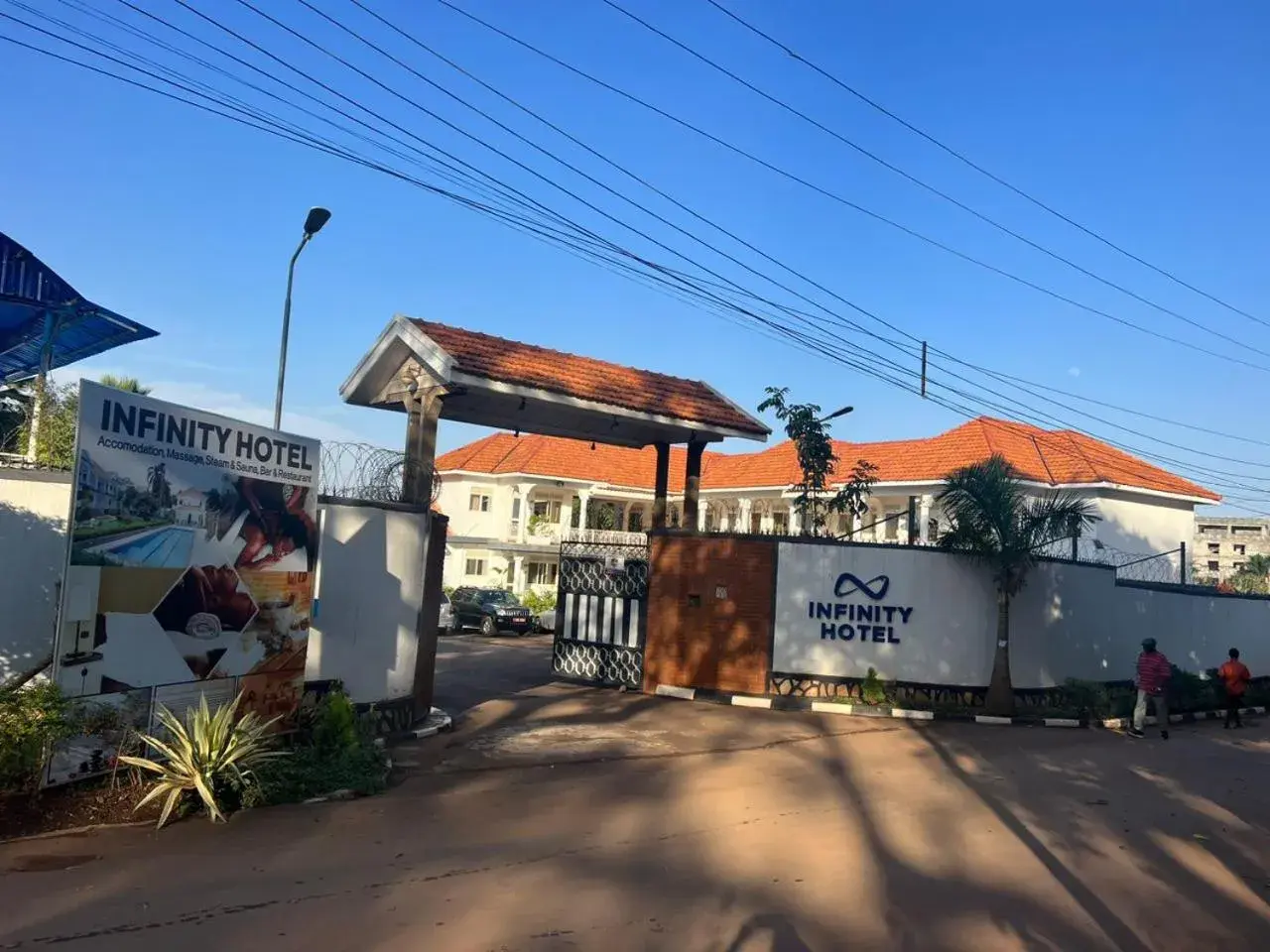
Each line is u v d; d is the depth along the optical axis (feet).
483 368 50.85
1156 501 106.42
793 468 120.98
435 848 26.00
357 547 40.88
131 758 27.63
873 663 59.00
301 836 26.55
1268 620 95.25
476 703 54.75
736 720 52.70
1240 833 31.58
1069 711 59.88
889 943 20.11
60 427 43.06
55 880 21.63
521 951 18.56
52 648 31.30
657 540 63.72
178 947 18.04
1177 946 20.72
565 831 28.55
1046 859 27.32
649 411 58.75
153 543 29.89
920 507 101.24
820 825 30.37
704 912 21.48
